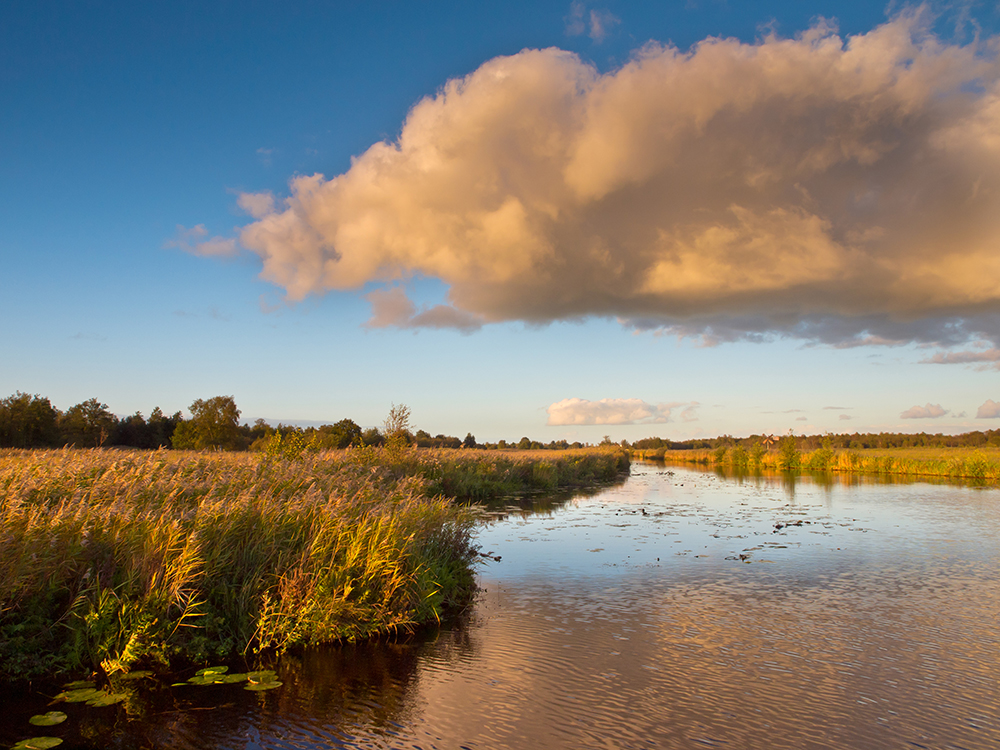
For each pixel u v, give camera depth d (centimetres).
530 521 2022
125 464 1327
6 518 742
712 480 4256
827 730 592
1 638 656
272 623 777
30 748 518
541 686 689
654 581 1193
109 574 740
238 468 1377
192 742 543
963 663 771
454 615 955
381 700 643
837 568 1321
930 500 2777
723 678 718
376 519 961
